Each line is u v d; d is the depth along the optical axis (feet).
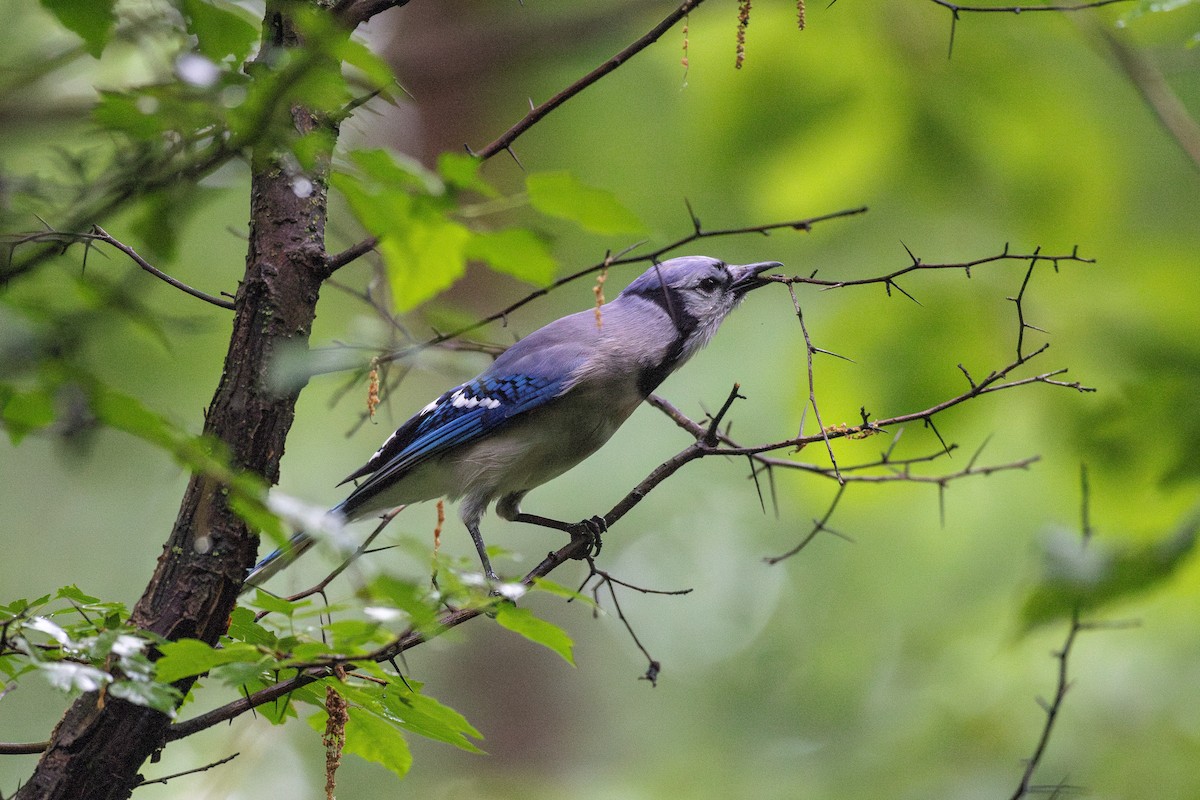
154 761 17.97
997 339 34.30
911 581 46.44
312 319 19.02
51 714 42.83
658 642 53.67
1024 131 36.99
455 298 50.14
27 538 45.44
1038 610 28.37
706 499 51.52
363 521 31.24
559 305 50.03
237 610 16.43
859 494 38.06
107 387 11.61
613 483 47.39
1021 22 37.01
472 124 49.62
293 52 13.02
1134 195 43.32
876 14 36.86
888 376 34.63
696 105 39.27
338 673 15.71
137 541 46.39
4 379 12.73
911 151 37.76
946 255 37.35
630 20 43.75
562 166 47.50
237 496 12.39
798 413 35.65
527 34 44.42
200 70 13.46
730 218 44.93
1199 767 36.09
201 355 36.68
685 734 49.80
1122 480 32.37
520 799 43.80
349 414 48.03
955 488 42.55
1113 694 37.58
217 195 19.93
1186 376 31.60
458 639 15.25
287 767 43.98
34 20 25.62
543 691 56.65
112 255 25.90
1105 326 33.76
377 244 18.67
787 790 41.39
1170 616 38.29
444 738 17.48
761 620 52.47
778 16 37.09
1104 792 35.81
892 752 40.47
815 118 37.78
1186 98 43.37
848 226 40.16
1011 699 38.78
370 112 16.85
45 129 22.61
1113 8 33.47
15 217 15.89
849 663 46.19
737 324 47.06
